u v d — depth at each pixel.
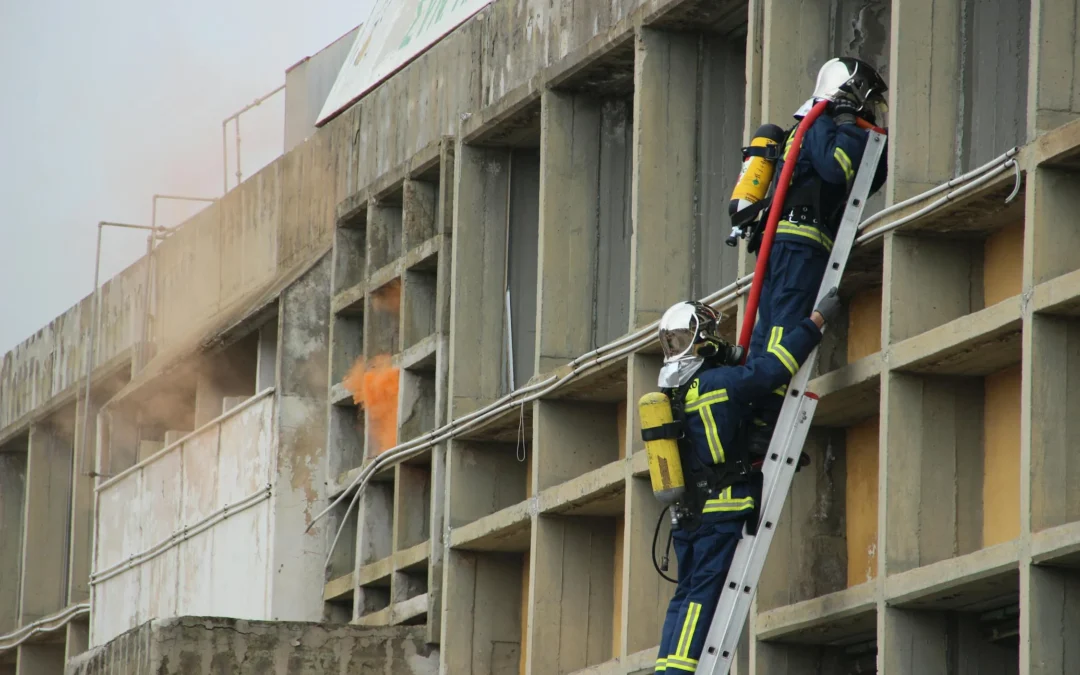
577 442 27.56
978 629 20.08
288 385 34.22
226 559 35.47
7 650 49.72
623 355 25.22
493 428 29.17
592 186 27.92
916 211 20.08
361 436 34.06
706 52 25.78
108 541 41.88
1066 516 18.12
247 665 28.73
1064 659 17.84
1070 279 17.97
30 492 49.44
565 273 27.64
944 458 20.19
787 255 19.73
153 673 28.19
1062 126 18.42
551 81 27.77
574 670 26.91
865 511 21.91
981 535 20.08
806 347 19.17
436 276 32.25
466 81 31.39
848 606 20.50
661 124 25.42
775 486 19.25
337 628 29.34
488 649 29.39
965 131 20.72
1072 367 18.38
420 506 31.73
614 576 27.34
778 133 20.38
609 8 27.23
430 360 31.48
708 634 19.08
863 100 20.08
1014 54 21.02
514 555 29.89
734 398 19.11
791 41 22.64
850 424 22.36
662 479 19.39
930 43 20.81
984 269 20.59
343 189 35.09
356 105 35.19
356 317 34.50
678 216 25.33
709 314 19.70
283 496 33.72
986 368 20.03
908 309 20.33
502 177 30.58
